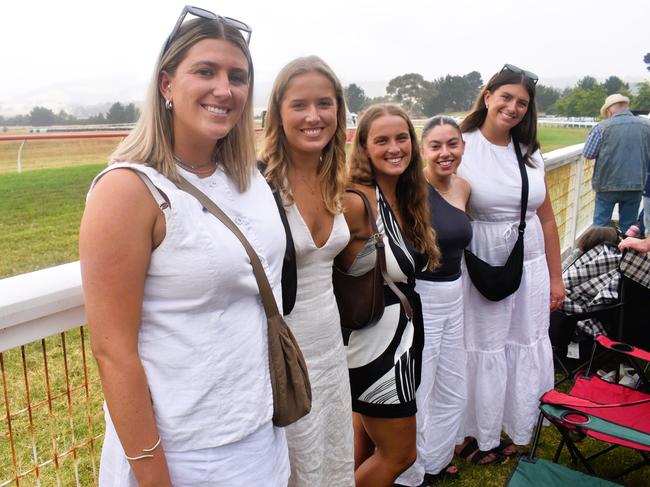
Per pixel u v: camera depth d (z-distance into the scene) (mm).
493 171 2971
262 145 2029
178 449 1384
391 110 2305
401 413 2289
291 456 2025
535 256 3166
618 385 3379
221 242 1367
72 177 15234
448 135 2660
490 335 3086
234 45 1402
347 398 2176
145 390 1308
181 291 1329
